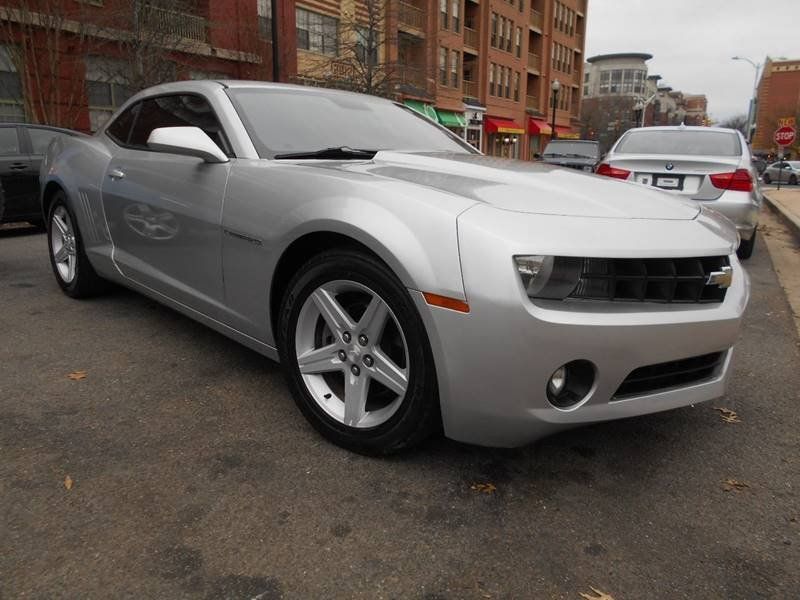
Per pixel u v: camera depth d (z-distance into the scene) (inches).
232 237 106.9
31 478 84.7
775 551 75.3
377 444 90.0
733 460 97.0
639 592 67.6
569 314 76.5
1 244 279.0
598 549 74.5
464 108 1380.4
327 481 86.7
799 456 99.0
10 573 66.7
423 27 1143.0
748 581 70.0
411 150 129.3
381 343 91.2
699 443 102.2
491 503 83.0
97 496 81.2
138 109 149.8
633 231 83.7
